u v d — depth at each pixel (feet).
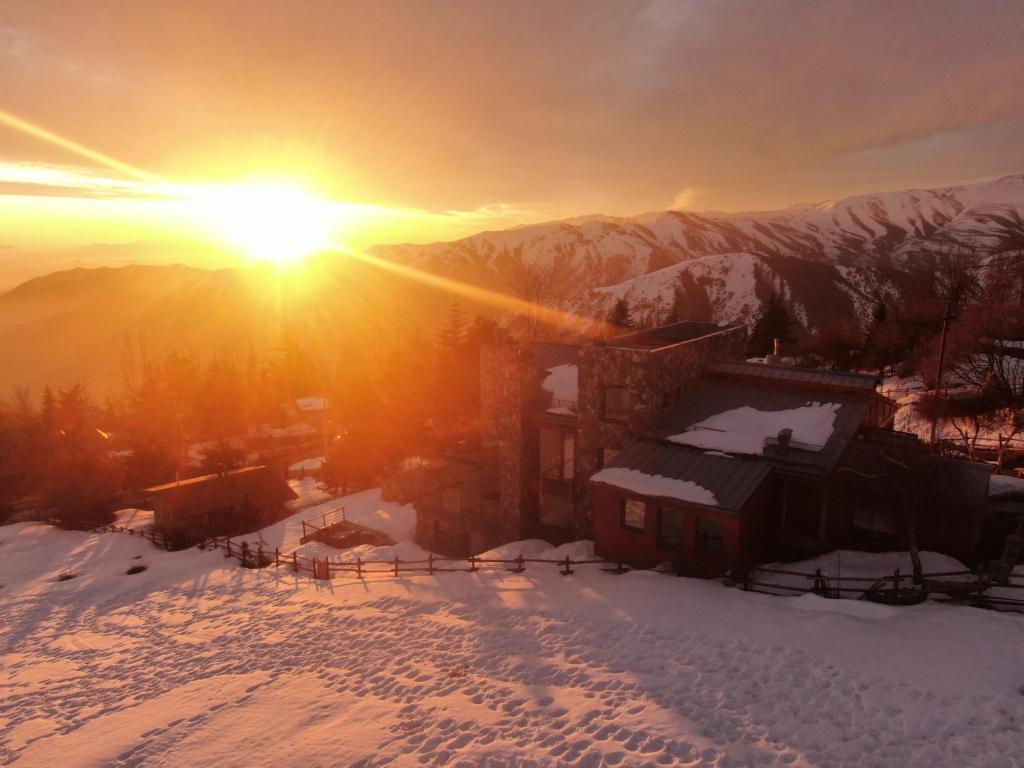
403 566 85.46
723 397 77.15
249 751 38.73
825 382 73.46
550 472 88.84
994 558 61.26
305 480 197.77
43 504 171.94
